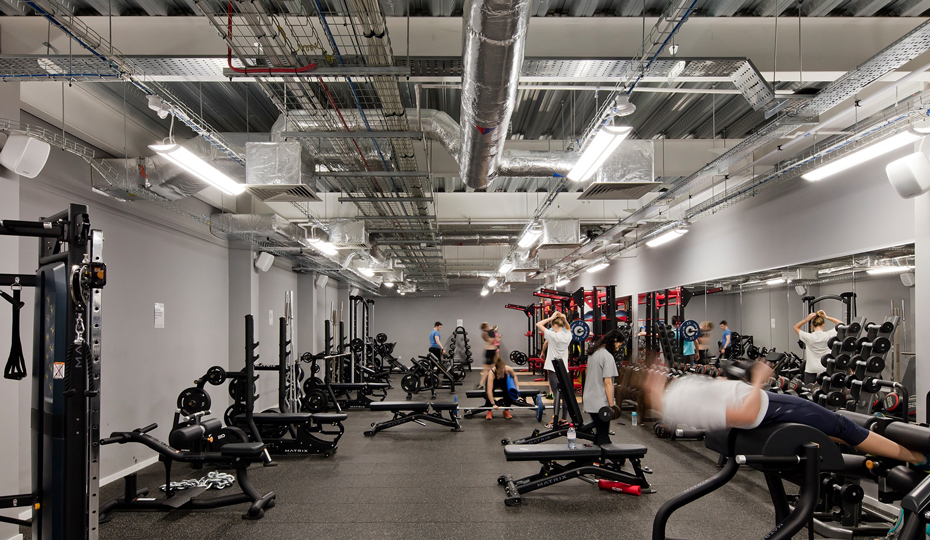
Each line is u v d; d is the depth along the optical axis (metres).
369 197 6.32
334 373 12.55
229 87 5.04
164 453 4.54
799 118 4.23
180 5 3.79
